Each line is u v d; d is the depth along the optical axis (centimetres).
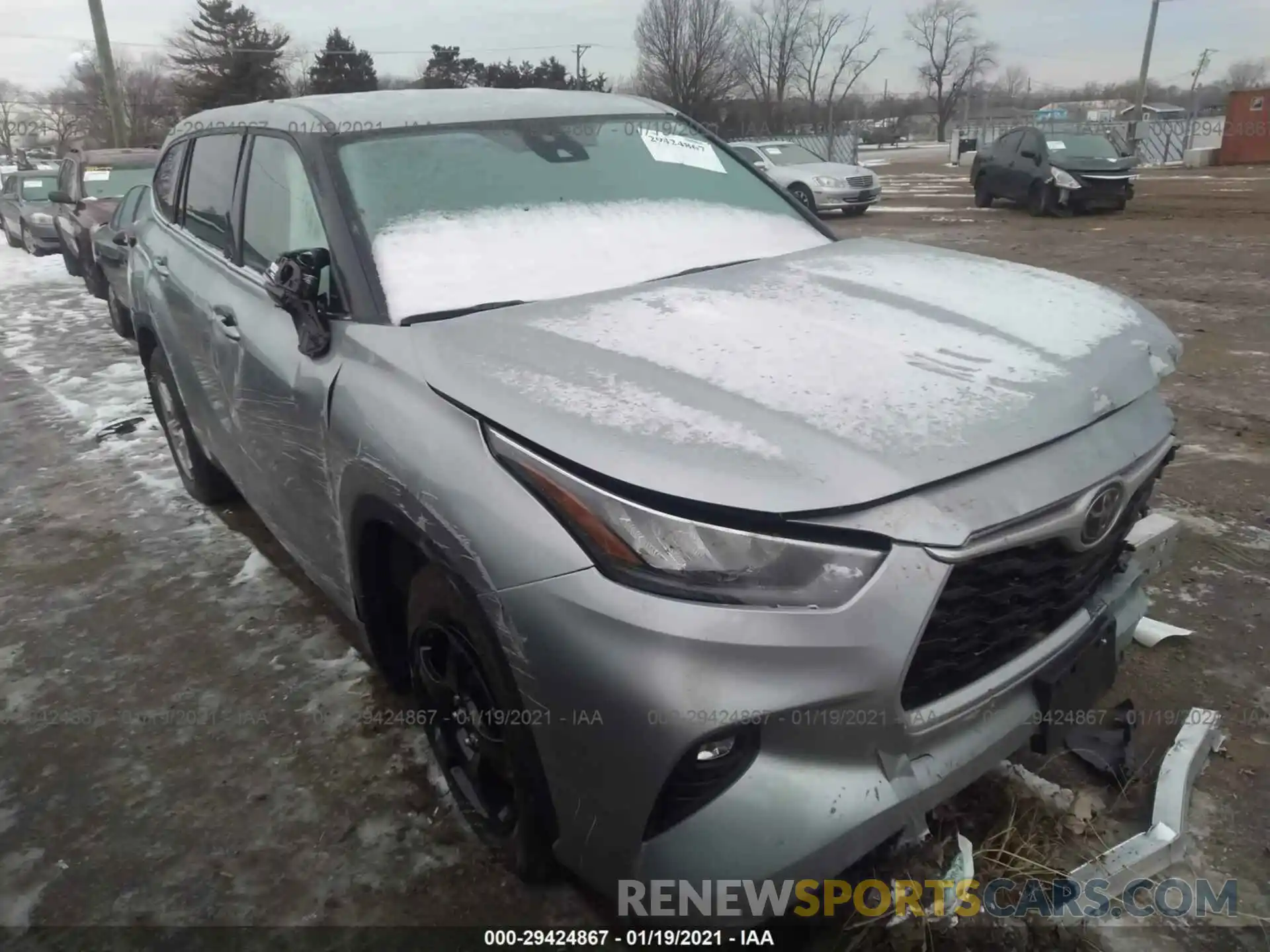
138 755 286
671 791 172
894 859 207
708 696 163
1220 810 241
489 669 192
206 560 412
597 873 187
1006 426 184
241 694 312
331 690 312
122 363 773
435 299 247
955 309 238
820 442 175
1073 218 1571
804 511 165
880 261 289
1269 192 1862
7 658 342
